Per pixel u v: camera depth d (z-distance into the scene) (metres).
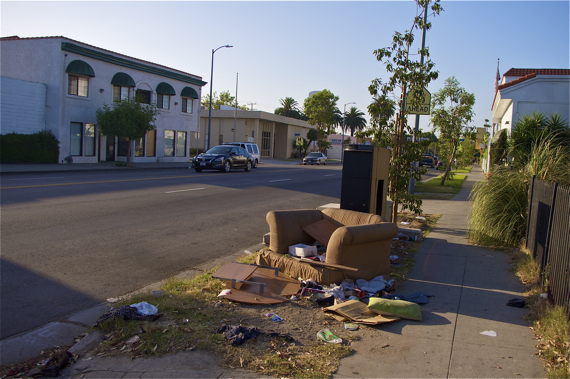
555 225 5.52
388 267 6.54
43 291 5.53
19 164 24.53
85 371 3.62
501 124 30.02
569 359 3.71
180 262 7.20
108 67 29.73
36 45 26.61
